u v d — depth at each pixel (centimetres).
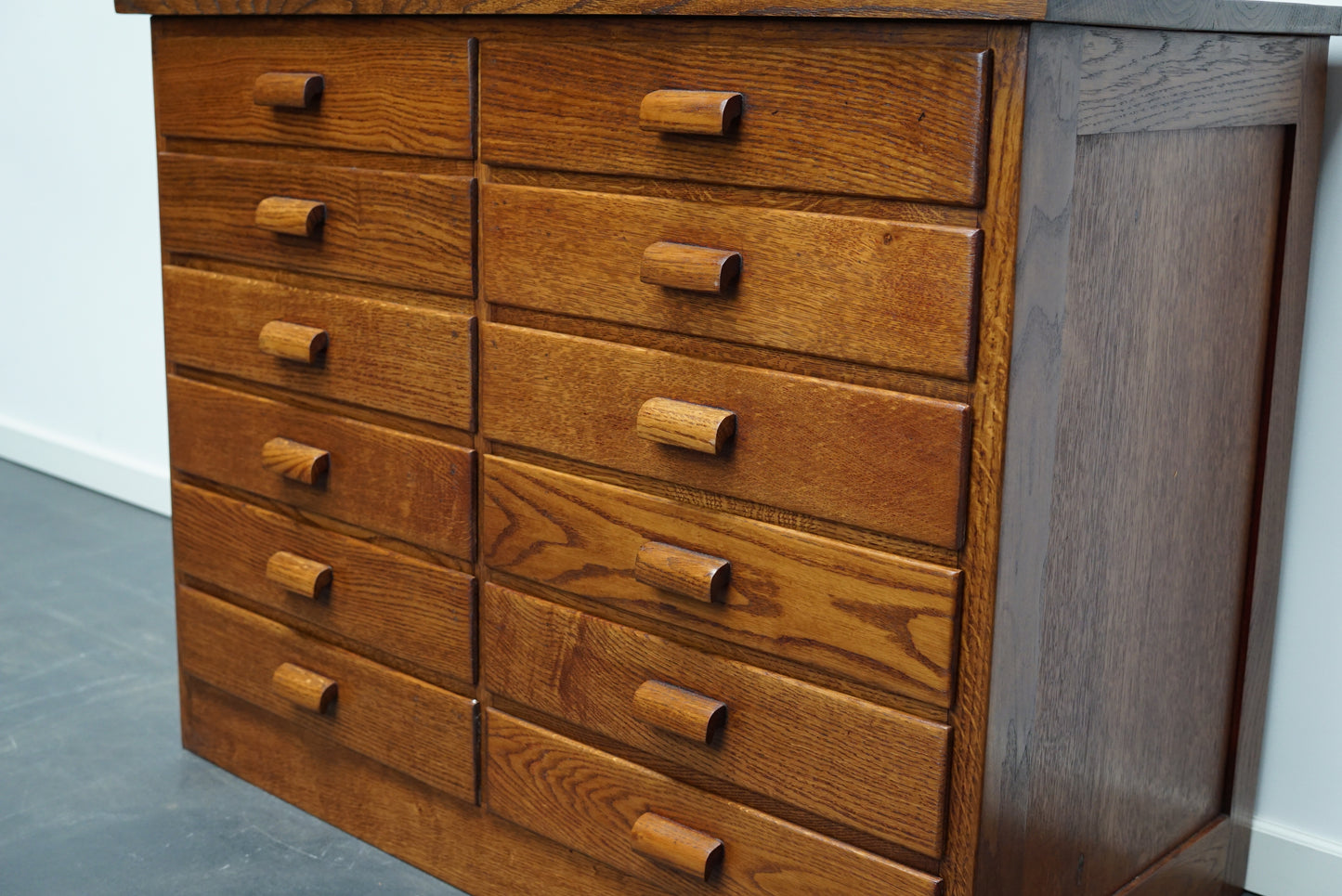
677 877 120
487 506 127
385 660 141
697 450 109
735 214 103
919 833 102
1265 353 128
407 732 139
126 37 242
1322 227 131
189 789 159
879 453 99
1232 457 127
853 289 98
